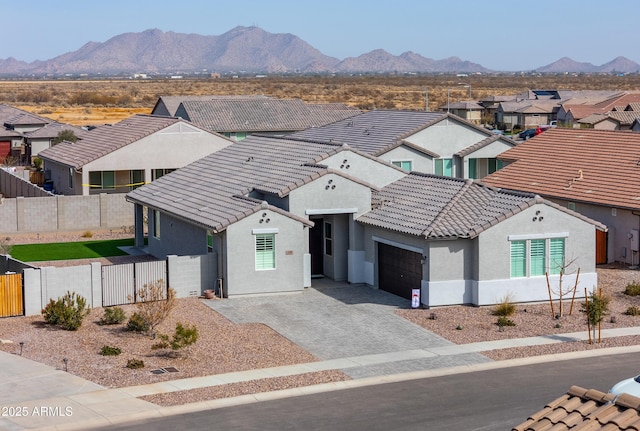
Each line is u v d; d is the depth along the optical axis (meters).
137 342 26.94
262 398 22.08
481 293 31.45
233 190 37.47
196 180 41.94
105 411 20.92
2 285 29.48
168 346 26.36
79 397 21.89
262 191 36.16
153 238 41.97
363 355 26.05
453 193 34.06
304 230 34.47
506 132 107.06
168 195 40.97
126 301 31.81
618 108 101.88
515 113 116.94
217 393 22.36
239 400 21.89
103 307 31.30
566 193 42.09
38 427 19.81
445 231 31.12
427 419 20.55
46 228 48.62
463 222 31.94
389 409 21.28
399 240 33.06
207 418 20.59
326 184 35.06
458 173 50.41
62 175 58.47
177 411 21.03
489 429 19.88
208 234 34.75
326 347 26.88
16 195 56.75
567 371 24.38
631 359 25.55
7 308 29.59
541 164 46.44
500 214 31.67
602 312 27.70
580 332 28.47
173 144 55.91
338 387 23.03
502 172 47.38
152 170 55.59
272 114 76.44
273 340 27.53
